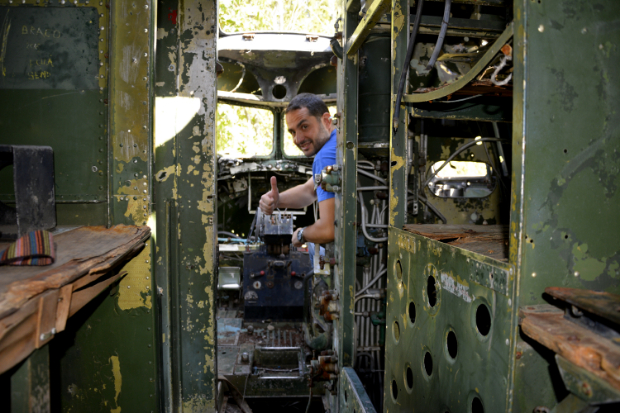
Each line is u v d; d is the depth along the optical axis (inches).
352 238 86.7
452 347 65.2
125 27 70.8
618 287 38.1
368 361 100.7
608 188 37.1
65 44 71.0
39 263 41.5
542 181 35.7
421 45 80.7
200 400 89.8
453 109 68.3
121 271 70.7
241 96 151.0
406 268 61.7
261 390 104.9
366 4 77.3
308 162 166.2
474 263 42.5
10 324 28.8
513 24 36.2
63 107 71.4
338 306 92.8
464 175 99.1
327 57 145.3
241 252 155.4
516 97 35.8
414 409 58.9
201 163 86.0
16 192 54.1
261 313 136.3
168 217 84.5
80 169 72.1
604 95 36.4
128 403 74.1
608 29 36.4
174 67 84.7
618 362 26.3
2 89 70.5
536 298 36.5
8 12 70.3
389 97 92.1
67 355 72.7
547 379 36.9
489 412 39.8
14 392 33.9
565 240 36.6
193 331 88.6
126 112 71.3
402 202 68.7
